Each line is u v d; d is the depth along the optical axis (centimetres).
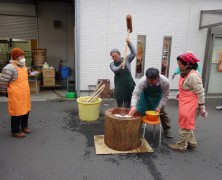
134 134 306
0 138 345
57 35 862
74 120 436
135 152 308
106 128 316
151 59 624
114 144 309
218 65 671
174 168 274
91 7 561
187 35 626
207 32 632
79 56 582
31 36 838
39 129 386
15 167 267
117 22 583
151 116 314
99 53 592
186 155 307
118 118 298
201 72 661
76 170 264
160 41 616
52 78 695
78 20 557
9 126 396
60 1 838
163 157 300
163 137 365
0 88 318
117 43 595
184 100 295
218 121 453
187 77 283
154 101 337
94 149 317
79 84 598
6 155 294
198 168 276
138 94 321
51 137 354
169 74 641
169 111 516
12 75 316
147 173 263
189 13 614
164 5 595
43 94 656
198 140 359
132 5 580
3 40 809
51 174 255
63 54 880
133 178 252
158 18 600
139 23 594
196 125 428
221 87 695
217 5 624
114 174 259
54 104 549
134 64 618
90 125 411
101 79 606
